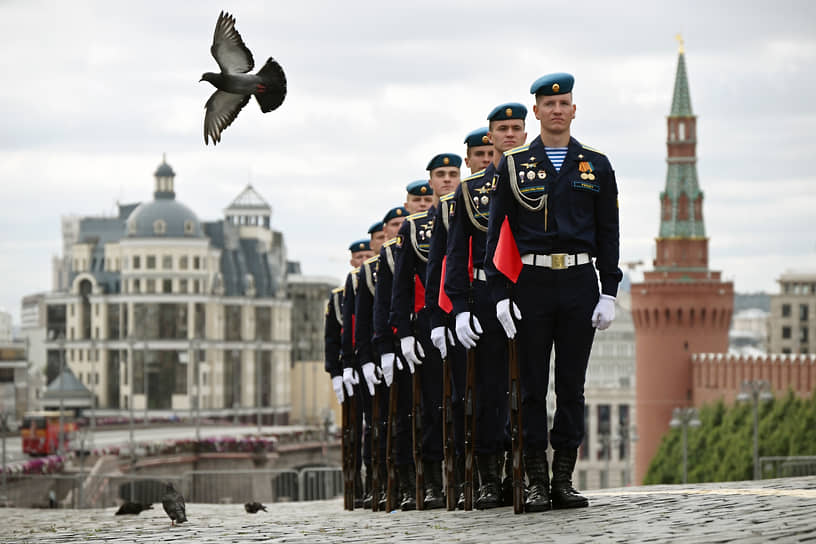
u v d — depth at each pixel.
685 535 9.50
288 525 14.84
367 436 22.75
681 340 141.00
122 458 102.88
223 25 10.89
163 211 199.12
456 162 17.84
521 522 11.66
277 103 10.83
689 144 147.50
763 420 94.19
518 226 12.53
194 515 23.73
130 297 197.62
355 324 20.80
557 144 12.58
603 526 10.60
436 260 15.25
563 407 12.54
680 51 152.00
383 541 10.96
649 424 141.25
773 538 8.91
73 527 18.80
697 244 144.00
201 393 197.00
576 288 12.41
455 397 15.98
